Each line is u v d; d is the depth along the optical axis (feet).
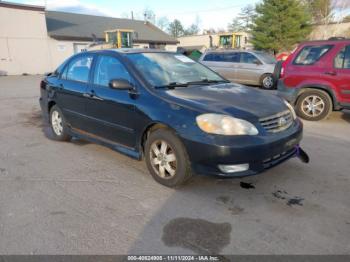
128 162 14.08
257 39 102.99
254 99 11.64
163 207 10.02
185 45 142.61
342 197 10.55
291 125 11.57
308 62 21.70
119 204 10.26
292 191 11.02
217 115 10.00
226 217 9.41
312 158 14.17
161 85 12.20
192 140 10.09
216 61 43.09
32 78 65.31
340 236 8.40
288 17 98.94
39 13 78.07
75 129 16.03
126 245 8.13
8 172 13.00
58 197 10.77
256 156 9.88
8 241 8.30
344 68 20.01
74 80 15.61
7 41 73.51
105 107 13.24
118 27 108.99
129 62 12.89
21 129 20.48
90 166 13.64
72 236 8.52
